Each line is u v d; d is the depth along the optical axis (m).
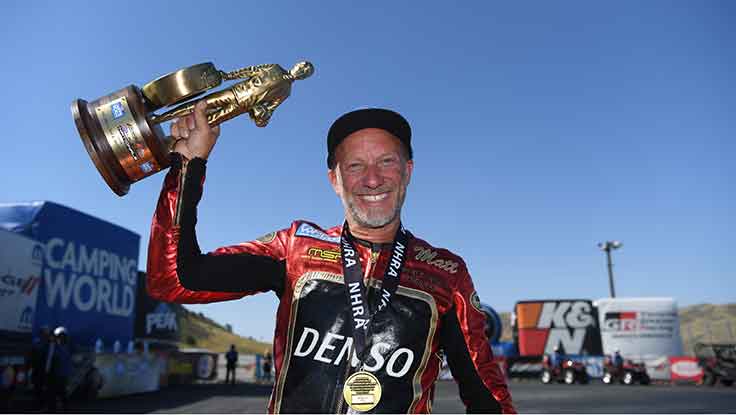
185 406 11.15
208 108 1.50
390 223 1.52
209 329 63.44
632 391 17.25
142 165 1.44
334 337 1.35
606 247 31.05
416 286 1.43
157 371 15.66
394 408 1.29
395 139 1.56
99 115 1.42
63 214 12.48
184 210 1.40
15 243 9.94
